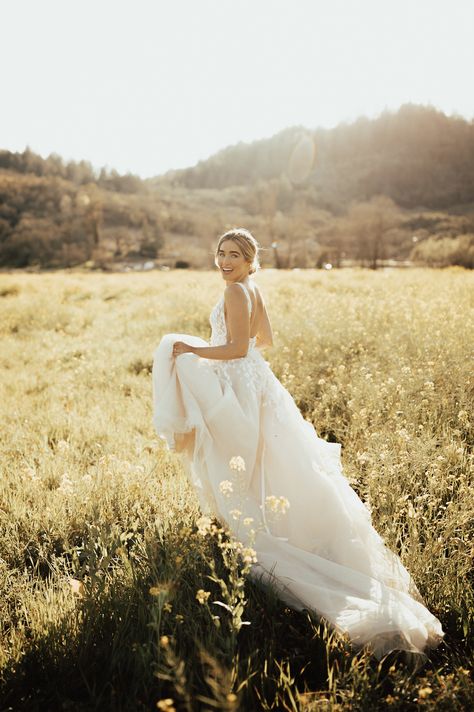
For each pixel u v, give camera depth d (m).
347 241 82.94
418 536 2.87
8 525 3.19
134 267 92.44
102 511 3.20
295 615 2.53
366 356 5.92
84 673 2.16
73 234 106.94
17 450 4.46
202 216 142.50
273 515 2.79
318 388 5.46
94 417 5.16
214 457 2.83
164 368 2.86
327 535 2.76
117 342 9.13
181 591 2.43
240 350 2.83
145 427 4.89
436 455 3.65
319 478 2.80
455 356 5.30
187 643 2.22
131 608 2.42
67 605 2.47
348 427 4.37
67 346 9.17
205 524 2.26
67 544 3.06
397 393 4.65
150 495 3.44
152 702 2.03
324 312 8.63
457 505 2.92
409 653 2.21
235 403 2.82
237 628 2.08
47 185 151.62
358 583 2.51
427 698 1.91
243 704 1.95
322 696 2.07
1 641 2.31
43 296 16.86
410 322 7.24
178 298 13.03
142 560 2.81
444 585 2.52
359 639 2.26
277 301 11.66
